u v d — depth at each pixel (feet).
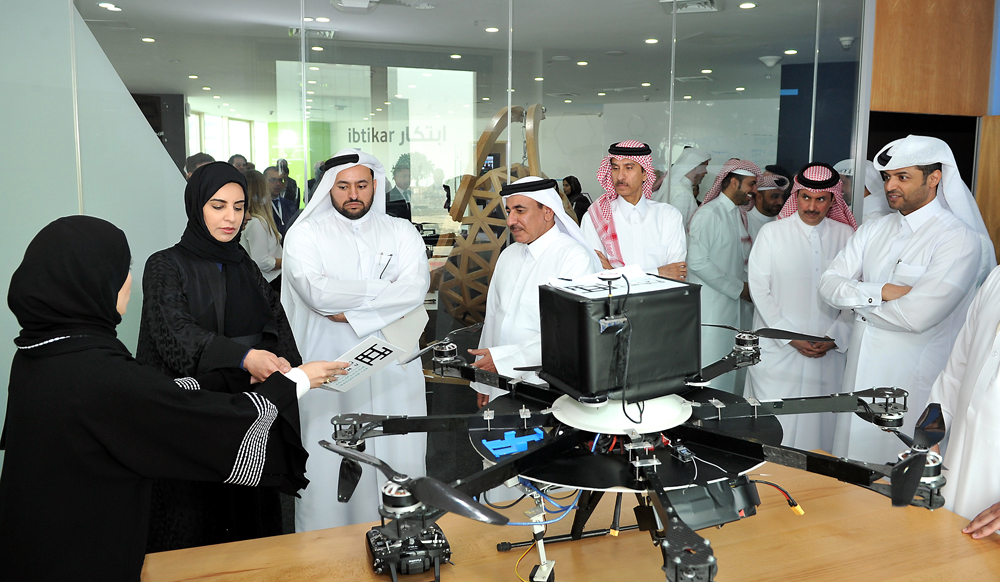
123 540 4.75
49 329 4.68
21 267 4.70
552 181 8.78
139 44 10.51
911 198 9.94
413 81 11.75
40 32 10.13
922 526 5.27
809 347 12.10
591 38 12.41
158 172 10.82
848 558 4.80
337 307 9.13
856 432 10.50
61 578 4.55
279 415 5.69
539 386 5.11
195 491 6.96
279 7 10.96
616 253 12.23
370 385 9.52
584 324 3.98
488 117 12.16
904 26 13.17
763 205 13.58
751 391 12.80
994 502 6.07
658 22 12.65
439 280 12.22
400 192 11.93
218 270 7.17
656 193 13.16
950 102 13.71
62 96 10.33
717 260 13.50
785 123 13.39
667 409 4.47
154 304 6.71
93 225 4.88
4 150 10.20
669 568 3.18
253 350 6.52
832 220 12.41
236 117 11.03
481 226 12.32
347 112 11.50
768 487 5.97
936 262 9.62
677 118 13.02
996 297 6.41
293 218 11.43
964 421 6.36
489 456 4.51
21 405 4.57
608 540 5.18
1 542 4.51
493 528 5.38
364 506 9.44
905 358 10.00
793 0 12.94
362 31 11.39
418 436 9.79
